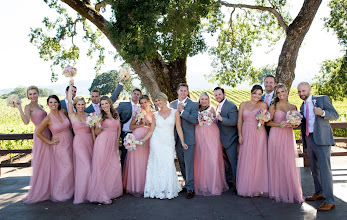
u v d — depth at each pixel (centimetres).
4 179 601
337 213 378
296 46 796
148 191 464
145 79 895
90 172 451
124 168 504
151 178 467
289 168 429
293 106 455
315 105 415
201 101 488
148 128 495
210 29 1094
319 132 402
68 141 476
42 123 457
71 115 471
